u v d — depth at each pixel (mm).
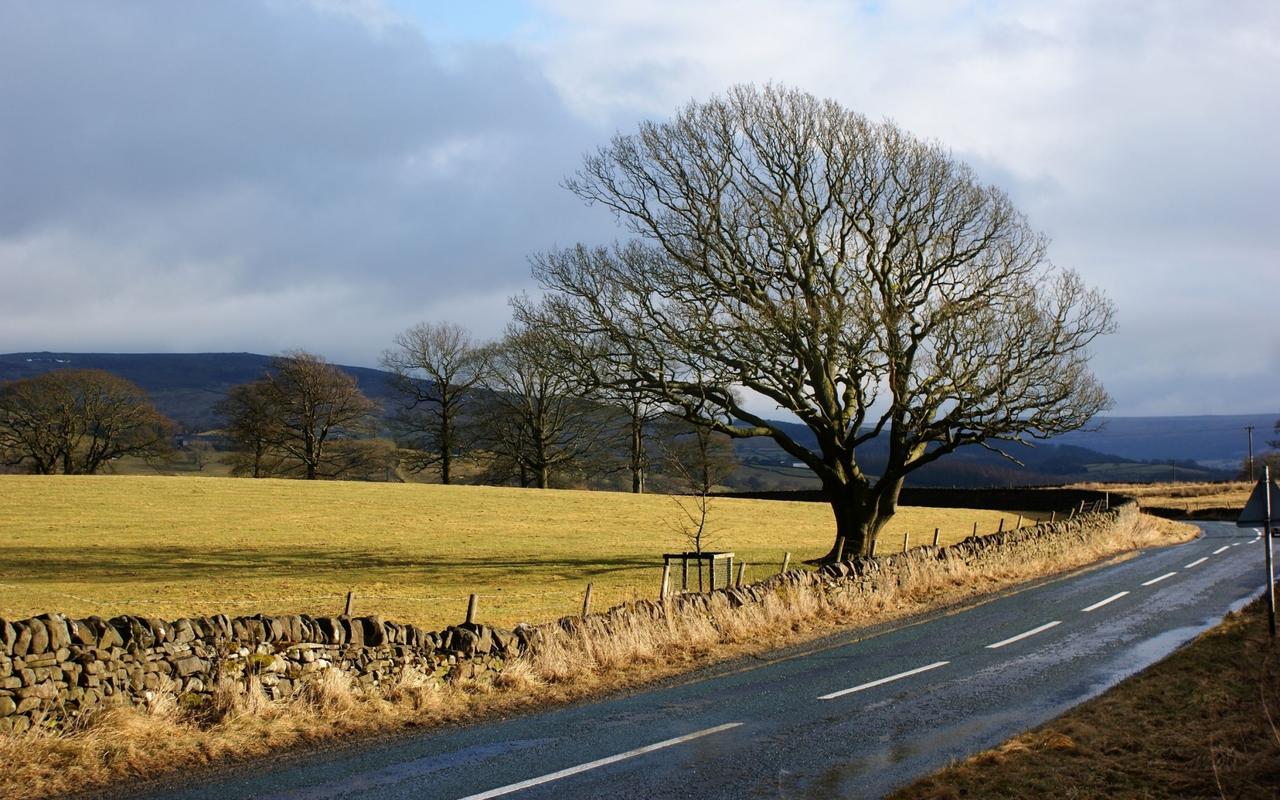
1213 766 9125
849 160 31453
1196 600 24188
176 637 12039
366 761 10648
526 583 29906
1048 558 34719
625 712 13055
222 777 10039
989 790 8930
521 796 9305
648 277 31188
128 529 41312
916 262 32031
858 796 9156
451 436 71188
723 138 31984
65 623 11023
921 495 79000
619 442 68125
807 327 29578
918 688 14305
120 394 70000
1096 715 11742
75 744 10312
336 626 13539
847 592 23156
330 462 71438
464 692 14117
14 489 51094
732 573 32156
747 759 10516
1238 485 94062
